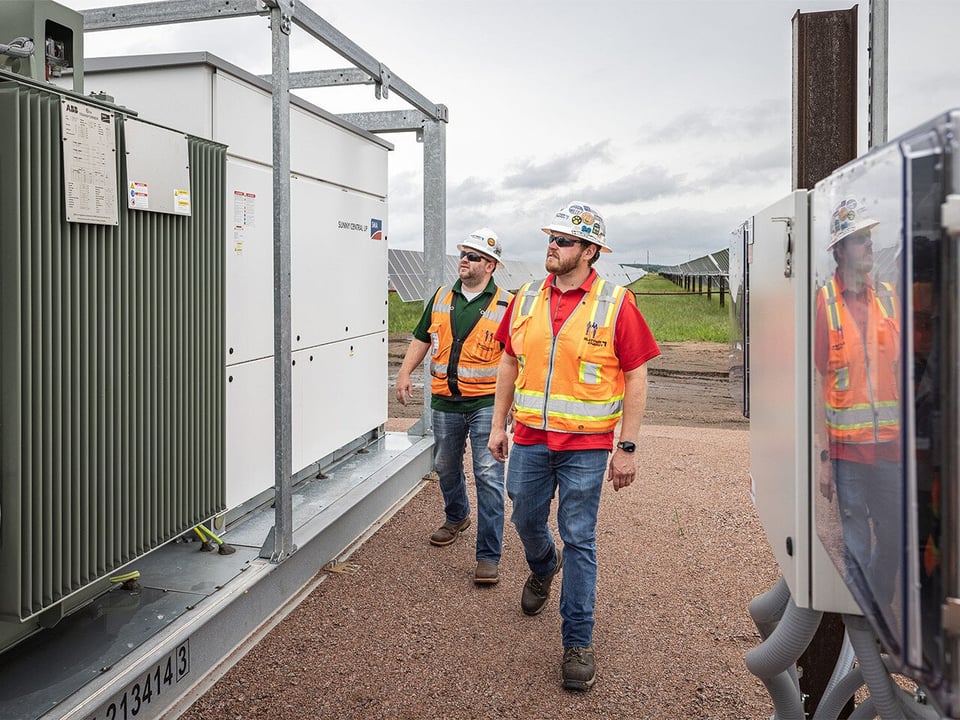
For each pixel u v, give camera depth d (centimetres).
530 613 401
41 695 260
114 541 302
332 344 559
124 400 304
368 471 564
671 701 323
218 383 377
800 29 265
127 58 420
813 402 167
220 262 374
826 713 224
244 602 367
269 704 317
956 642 102
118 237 297
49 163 260
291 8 386
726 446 812
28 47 285
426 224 651
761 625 238
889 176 120
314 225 527
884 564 126
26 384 256
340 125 561
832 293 153
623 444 334
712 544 515
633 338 330
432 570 463
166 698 307
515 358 370
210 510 373
